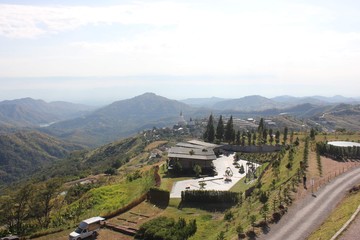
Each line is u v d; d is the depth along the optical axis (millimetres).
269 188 56781
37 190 72938
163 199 64312
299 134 126375
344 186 52094
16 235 54000
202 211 58125
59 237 52625
